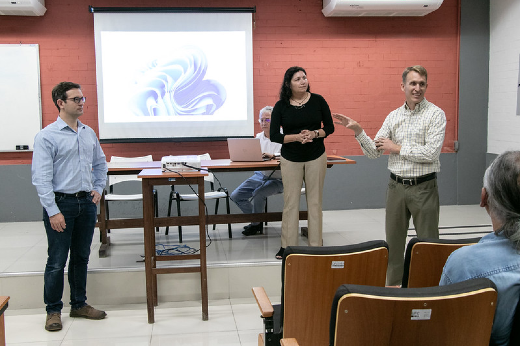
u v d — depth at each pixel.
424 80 2.95
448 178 6.07
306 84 3.55
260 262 3.68
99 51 5.41
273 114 3.65
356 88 5.85
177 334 3.07
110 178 4.87
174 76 5.54
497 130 5.87
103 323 3.25
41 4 5.23
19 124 5.40
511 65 5.56
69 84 3.06
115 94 5.48
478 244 1.30
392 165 3.11
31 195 5.45
